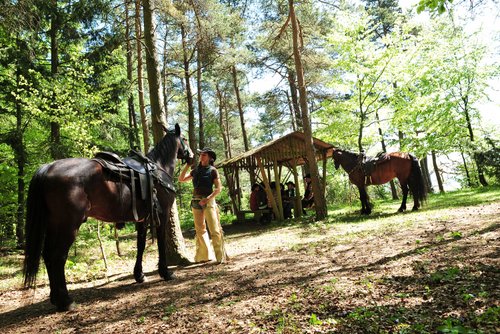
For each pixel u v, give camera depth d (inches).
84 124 389.7
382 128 800.9
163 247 249.4
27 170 481.7
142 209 229.3
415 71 687.7
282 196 658.2
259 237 440.5
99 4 557.3
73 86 423.5
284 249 318.7
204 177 296.7
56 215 183.3
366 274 189.5
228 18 703.7
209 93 1365.7
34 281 179.2
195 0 546.3
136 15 501.4
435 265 186.1
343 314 137.0
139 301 197.8
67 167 189.6
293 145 635.5
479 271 165.2
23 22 362.9
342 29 652.1
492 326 108.8
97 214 206.5
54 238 185.9
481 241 224.5
